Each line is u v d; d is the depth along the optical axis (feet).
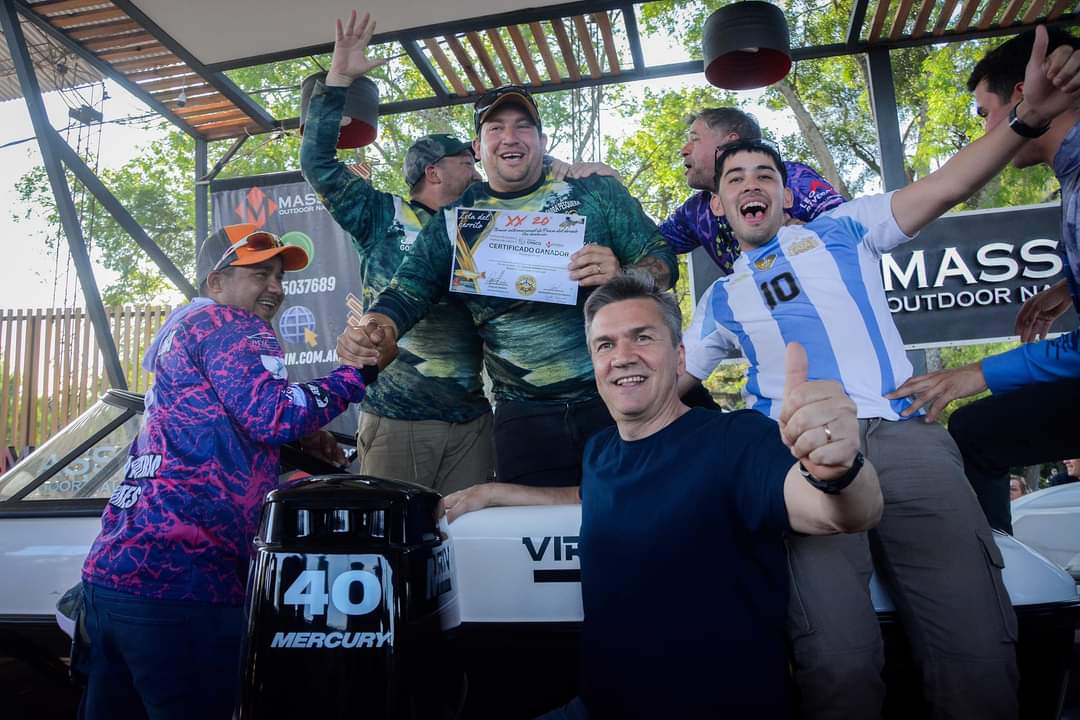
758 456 4.17
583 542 4.69
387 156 42.45
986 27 14.53
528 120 7.65
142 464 5.06
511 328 7.57
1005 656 4.83
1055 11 14.05
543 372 7.50
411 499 3.19
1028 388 5.82
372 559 3.01
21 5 13.75
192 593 4.79
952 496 5.11
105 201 14.88
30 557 6.17
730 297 6.40
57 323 24.00
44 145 13.44
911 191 5.87
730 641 4.15
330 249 16.26
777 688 4.19
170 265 15.71
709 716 4.11
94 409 7.29
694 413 4.78
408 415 8.00
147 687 4.77
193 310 5.45
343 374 5.72
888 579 5.30
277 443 5.12
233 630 4.91
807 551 4.83
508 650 5.34
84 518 6.37
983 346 38.70
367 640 2.95
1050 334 14.94
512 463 7.47
